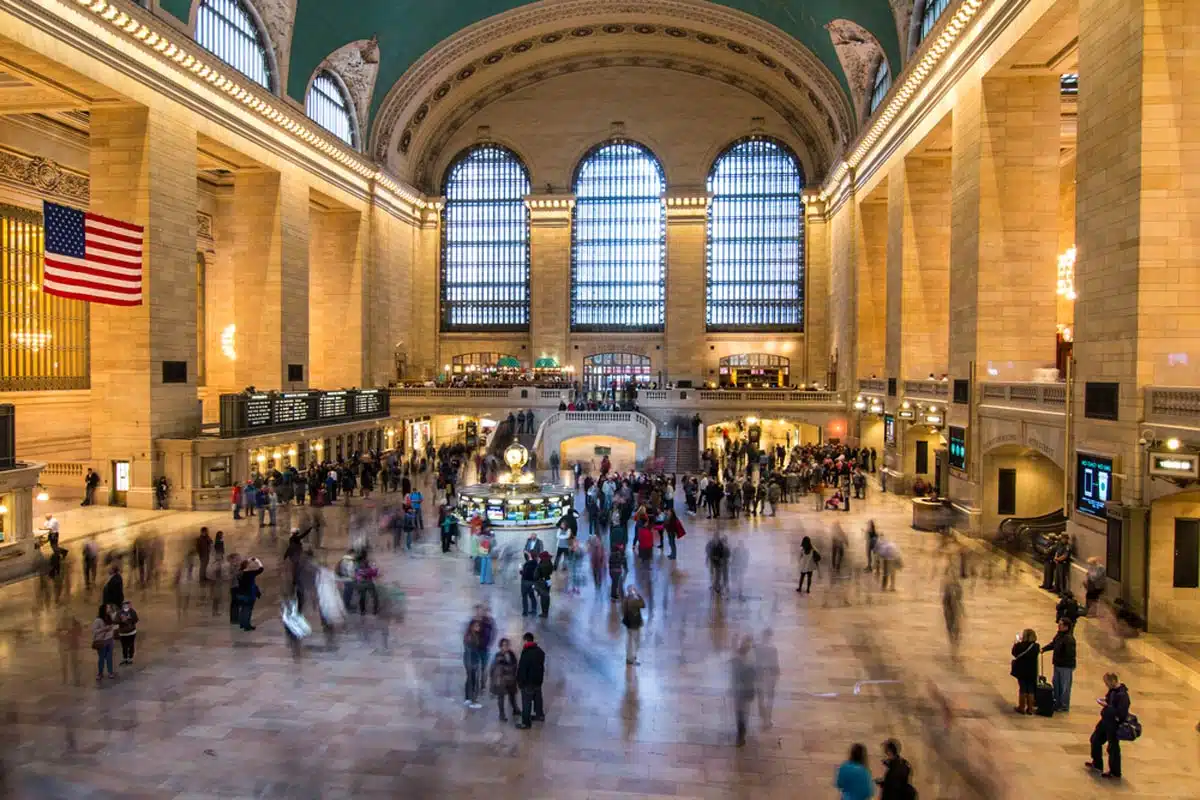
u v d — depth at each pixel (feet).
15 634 42.65
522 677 31.89
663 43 146.61
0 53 65.67
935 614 47.09
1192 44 44.91
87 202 102.17
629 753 30.04
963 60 74.95
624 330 161.68
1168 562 43.47
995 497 68.90
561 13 132.05
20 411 91.71
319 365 132.26
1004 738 31.40
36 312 94.32
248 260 106.22
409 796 26.86
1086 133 51.75
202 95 87.51
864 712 33.76
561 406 126.11
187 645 40.98
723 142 156.35
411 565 58.23
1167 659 39.68
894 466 98.48
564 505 72.13
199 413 87.15
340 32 112.16
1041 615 47.11
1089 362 50.47
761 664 37.04
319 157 116.16
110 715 32.81
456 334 163.02
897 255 97.96
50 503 81.00
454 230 162.50
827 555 62.44
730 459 112.37
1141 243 45.19
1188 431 40.24
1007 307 70.74
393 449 124.47
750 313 158.92
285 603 47.39
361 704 34.06
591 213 161.58
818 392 130.82
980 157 70.90
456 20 127.44
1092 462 49.32
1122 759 29.66
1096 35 50.72
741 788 27.66
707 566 58.65
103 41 72.43
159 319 80.69
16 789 27.02
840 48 114.42
